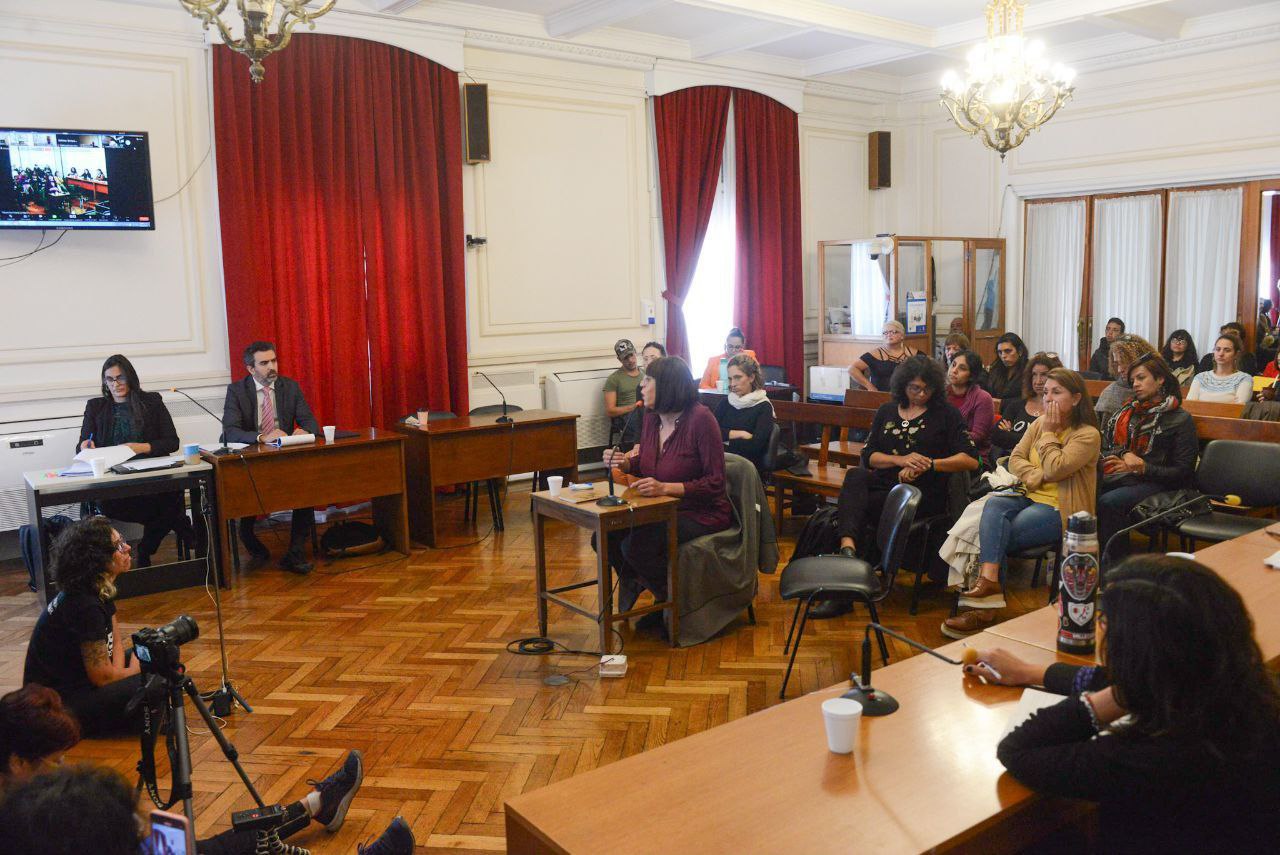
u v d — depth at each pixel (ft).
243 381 17.67
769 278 27.66
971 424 16.31
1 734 7.34
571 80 23.67
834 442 19.99
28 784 3.83
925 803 5.20
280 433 16.78
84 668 10.41
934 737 5.93
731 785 5.43
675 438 13.38
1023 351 20.08
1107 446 15.58
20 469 17.33
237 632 13.84
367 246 20.63
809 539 14.25
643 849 4.83
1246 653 4.55
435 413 20.42
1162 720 4.62
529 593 15.46
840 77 28.89
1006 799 5.21
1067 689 6.25
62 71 17.57
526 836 5.14
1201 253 25.32
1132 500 14.23
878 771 5.55
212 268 19.31
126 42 18.07
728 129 26.68
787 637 13.32
